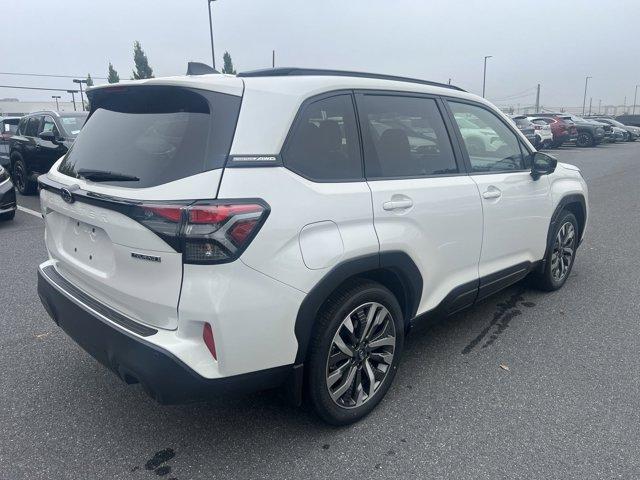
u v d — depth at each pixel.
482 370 3.56
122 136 2.72
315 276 2.51
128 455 2.71
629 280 5.38
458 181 3.44
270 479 2.54
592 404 3.15
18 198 10.65
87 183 2.69
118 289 2.51
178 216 2.21
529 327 4.24
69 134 9.45
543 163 4.16
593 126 27.86
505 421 2.99
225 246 2.22
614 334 4.11
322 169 2.66
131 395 3.26
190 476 2.56
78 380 3.43
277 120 2.49
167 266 2.27
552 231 4.58
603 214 8.99
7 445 2.78
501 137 4.04
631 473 2.56
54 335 4.10
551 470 2.58
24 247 6.75
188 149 2.38
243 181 2.31
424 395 3.26
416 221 3.05
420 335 4.11
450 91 3.64
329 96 2.77
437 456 2.69
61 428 2.93
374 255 2.78
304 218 2.48
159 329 2.39
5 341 3.99
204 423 2.98
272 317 2.40
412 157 3.20
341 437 2.85
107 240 2.58
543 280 4.84
